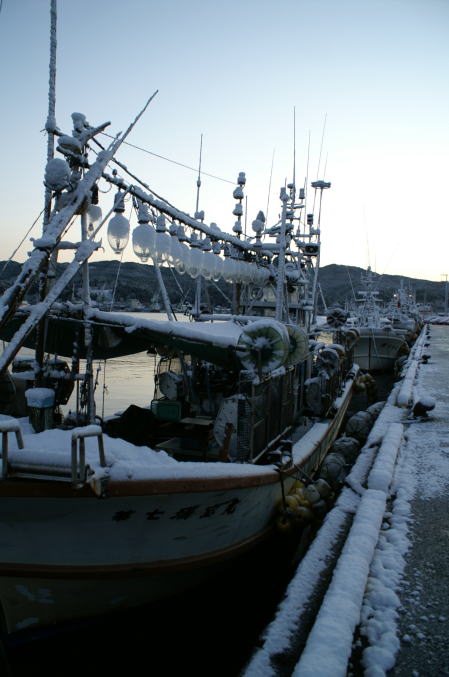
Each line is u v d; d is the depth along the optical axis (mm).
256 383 6551
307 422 10586
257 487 5957
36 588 4918
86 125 6211
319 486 7625
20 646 5090
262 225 11312
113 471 4387
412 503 6391
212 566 5801
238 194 10695
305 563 5375
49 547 4738
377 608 4211
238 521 5930
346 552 5031
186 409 8156
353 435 13164
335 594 4262
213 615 6184
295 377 10172
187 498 4895
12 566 4789
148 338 6586
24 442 4496
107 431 7668
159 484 4562
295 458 7887
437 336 41125
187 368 8625
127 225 6438
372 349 28297
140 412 8180
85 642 5316
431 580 4629
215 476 5074
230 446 6715
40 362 6375
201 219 9898
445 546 5262
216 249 9461
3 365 5059
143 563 5109
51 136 5980
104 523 4691
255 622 6102
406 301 57469
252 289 11727
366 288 33938
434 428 10234
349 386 17125
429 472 7543
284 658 3924
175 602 5707
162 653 5605
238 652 5578
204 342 6461
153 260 7320
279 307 9711
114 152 6145
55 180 5500
